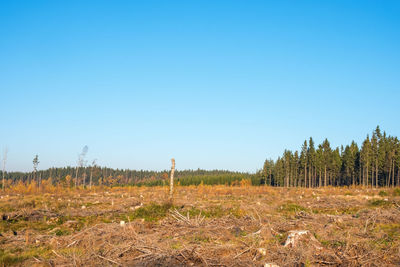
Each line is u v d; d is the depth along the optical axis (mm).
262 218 13570
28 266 7469
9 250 8906
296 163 81125
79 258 7645
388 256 7797
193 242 9102
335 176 75688
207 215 16078
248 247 8172
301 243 8531
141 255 7770
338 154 74875
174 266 7266
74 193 34344
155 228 11922
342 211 18172
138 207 18703
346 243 8602
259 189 41531
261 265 7207
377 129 66562
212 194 32781
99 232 10484
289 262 7242
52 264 7594
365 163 65562
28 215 15188
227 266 7152
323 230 10648
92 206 20516
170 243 9086
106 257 7816
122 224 11086
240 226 11734
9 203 20594
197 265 7324
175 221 12625
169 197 19469
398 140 65750
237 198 27641
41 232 11961
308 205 21016
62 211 16859
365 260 7422
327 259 7602
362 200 23078
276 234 10477
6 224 13164
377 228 11445
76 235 10180
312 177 77625
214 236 9914
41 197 27516
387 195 28734
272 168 93062
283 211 18172
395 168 65875
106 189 49062
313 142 75750
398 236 10117
